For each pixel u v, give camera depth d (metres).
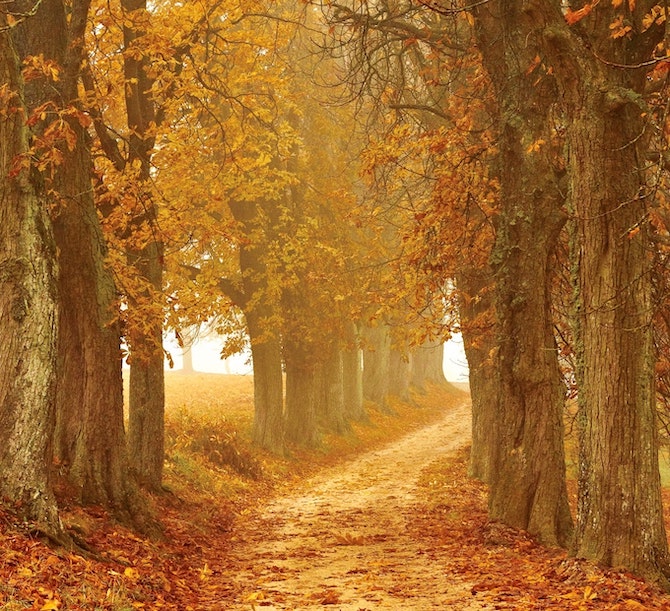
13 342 9.24
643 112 10.23
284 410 35.25
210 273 26.45
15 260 9.38
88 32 15.59
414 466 29.31
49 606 6.37
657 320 14.09
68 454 12.82
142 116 16.41
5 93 9.14
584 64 9.98
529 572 10.33
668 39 9.28
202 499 18.55
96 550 9.80
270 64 20.16
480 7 14.29
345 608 8.31
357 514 18.55
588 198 10.14
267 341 28.78
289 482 26.00
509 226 14.12
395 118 17.73
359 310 18.80
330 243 27.84
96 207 14.22
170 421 24.92
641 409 9.98
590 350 10.20
